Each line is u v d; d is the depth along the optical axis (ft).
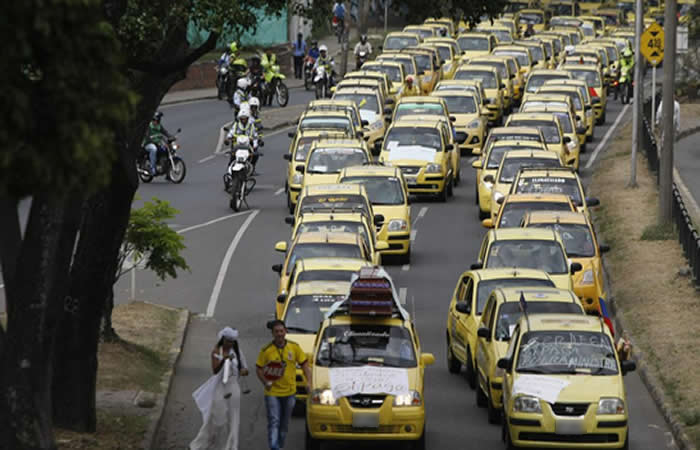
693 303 148.56
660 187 191.72
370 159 207.62
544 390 94.07
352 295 101.76
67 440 94.22
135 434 99.86
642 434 104.58
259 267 174.19
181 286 163.84
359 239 145.69
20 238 76.13
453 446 99.45
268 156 276.82
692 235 160.25
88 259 95.71
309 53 410.52
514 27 460.96
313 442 95.66
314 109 256.73
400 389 94.89
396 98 311.06
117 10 83.15
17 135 51.26
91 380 98.32
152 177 235.61
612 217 207.41
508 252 138.10
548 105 257.96
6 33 50.88
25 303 71.05
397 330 101.40
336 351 99.19
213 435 92.17
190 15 100.32
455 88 292.20
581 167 264.72
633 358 128.57
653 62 273.33
